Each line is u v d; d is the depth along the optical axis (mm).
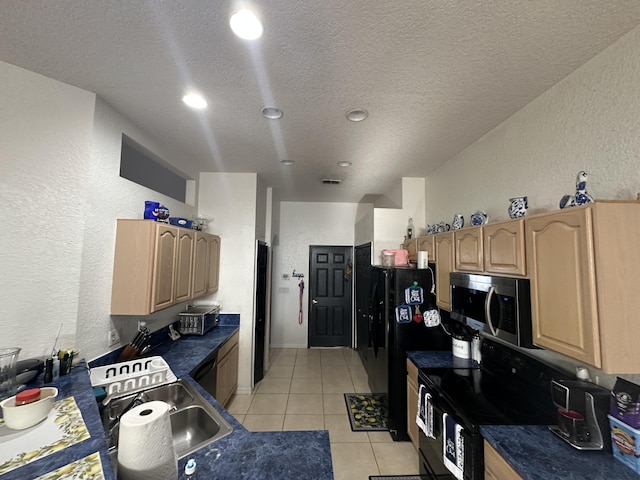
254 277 3443
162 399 1711
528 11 1116
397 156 2793
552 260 1210
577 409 1198
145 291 1963
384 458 2289
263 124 2168
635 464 1034
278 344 5117
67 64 1504
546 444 1206
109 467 808
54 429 987
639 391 1068
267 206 4270
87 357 1743
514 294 1407
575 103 1473
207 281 3035
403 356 2572
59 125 1644
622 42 1240
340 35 1267
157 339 2598
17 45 1361
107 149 1892
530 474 1022
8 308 1472
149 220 2016
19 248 1513
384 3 1097
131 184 2156
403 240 3479
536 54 1364
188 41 1321
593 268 1019
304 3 1102
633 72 1198
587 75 1407
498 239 1596
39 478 751
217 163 3125
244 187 3477
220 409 1446
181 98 1821
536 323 1306
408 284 2605
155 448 844
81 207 1699
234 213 3465
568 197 1277
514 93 1704
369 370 3553
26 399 1012
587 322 1033
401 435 2504
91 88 1716
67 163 1666
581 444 1165
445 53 1373
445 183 2975
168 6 1125
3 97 1492
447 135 2309
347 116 2029
